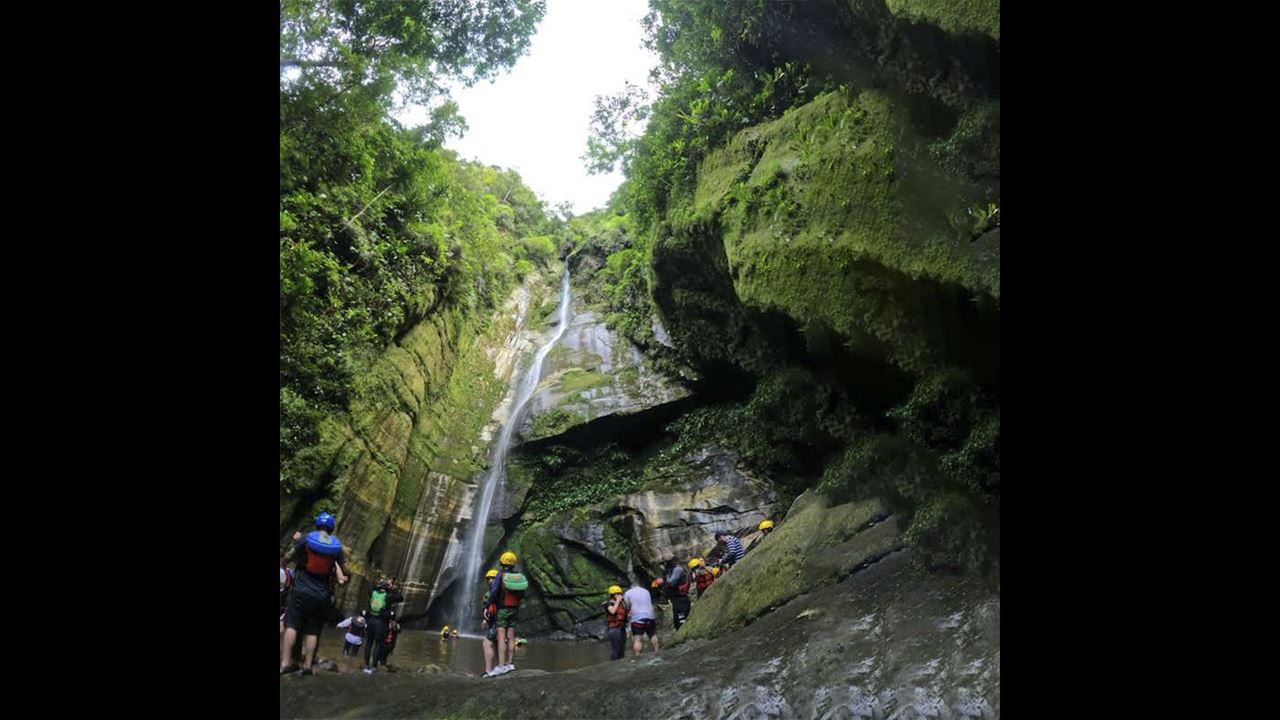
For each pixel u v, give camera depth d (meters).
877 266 8.80
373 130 16.28
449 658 13.19
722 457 19.66
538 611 19.78
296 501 13.98
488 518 20.88
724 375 20.03
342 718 7.00
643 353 22.69
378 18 14.99
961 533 7.29
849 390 11.12
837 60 10.95
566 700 7.05
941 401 8.12
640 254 21.08
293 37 14.10
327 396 15.11
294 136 14.41
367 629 10.12
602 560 19.75
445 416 20.70
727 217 12.11
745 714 6.16
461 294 22.39
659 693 6.90
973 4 7.63
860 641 6.62
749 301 11.01
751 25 12.34
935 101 9.05
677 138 15.41
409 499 18.14
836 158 9.98
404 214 18.28
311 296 14.48
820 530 9.85
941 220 8.42
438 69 16.16
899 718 5.38
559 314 27.73
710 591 10.70
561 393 22.27
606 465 21.48
